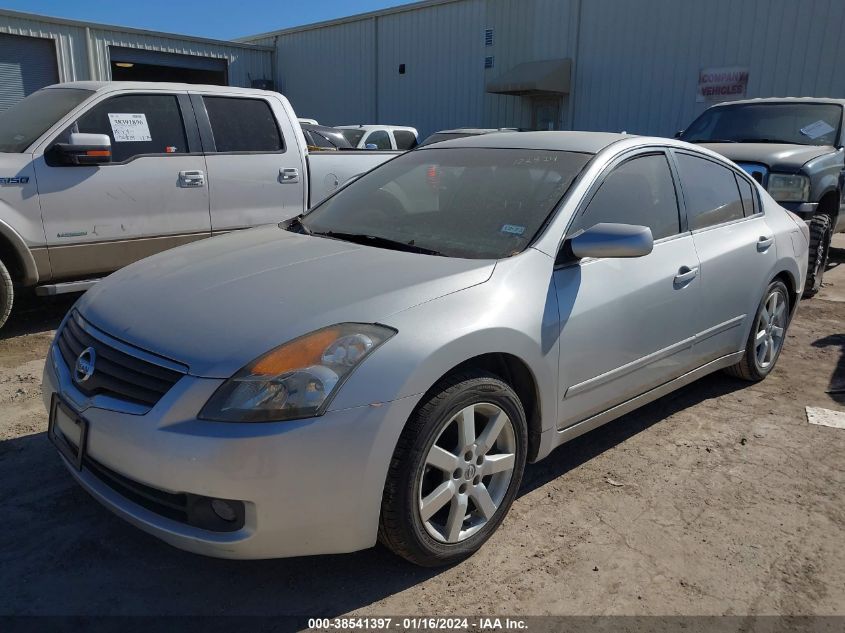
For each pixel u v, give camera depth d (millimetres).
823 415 4273
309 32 25312
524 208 3229
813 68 14859
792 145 7832
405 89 22844
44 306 6340
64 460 2664
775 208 4852
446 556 2648
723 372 4859
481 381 2615
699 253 3832
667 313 3553
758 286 4383
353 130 14242
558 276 2998
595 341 3125
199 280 2824
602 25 17953
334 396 2270
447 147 4016
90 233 5477
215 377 2260
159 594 2531
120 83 5820
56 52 19688
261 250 3170
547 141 3709
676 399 4508
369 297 2531
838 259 10133
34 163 5164
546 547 2869
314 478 2248
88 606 2455
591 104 18469
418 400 2408
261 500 2211
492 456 2783
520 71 19062
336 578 2645
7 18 18500
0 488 3176
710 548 2895
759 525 3070
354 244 3199
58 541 2811
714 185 4215
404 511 2443
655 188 3709
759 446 3844
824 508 3227
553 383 2951
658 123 17328
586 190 3270
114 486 2473
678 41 16719
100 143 5293
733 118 8727
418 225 3363
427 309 2535
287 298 2557
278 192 6609
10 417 3928
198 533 2279
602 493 3309
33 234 5176
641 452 3742
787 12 15047
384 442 2336
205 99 6184
